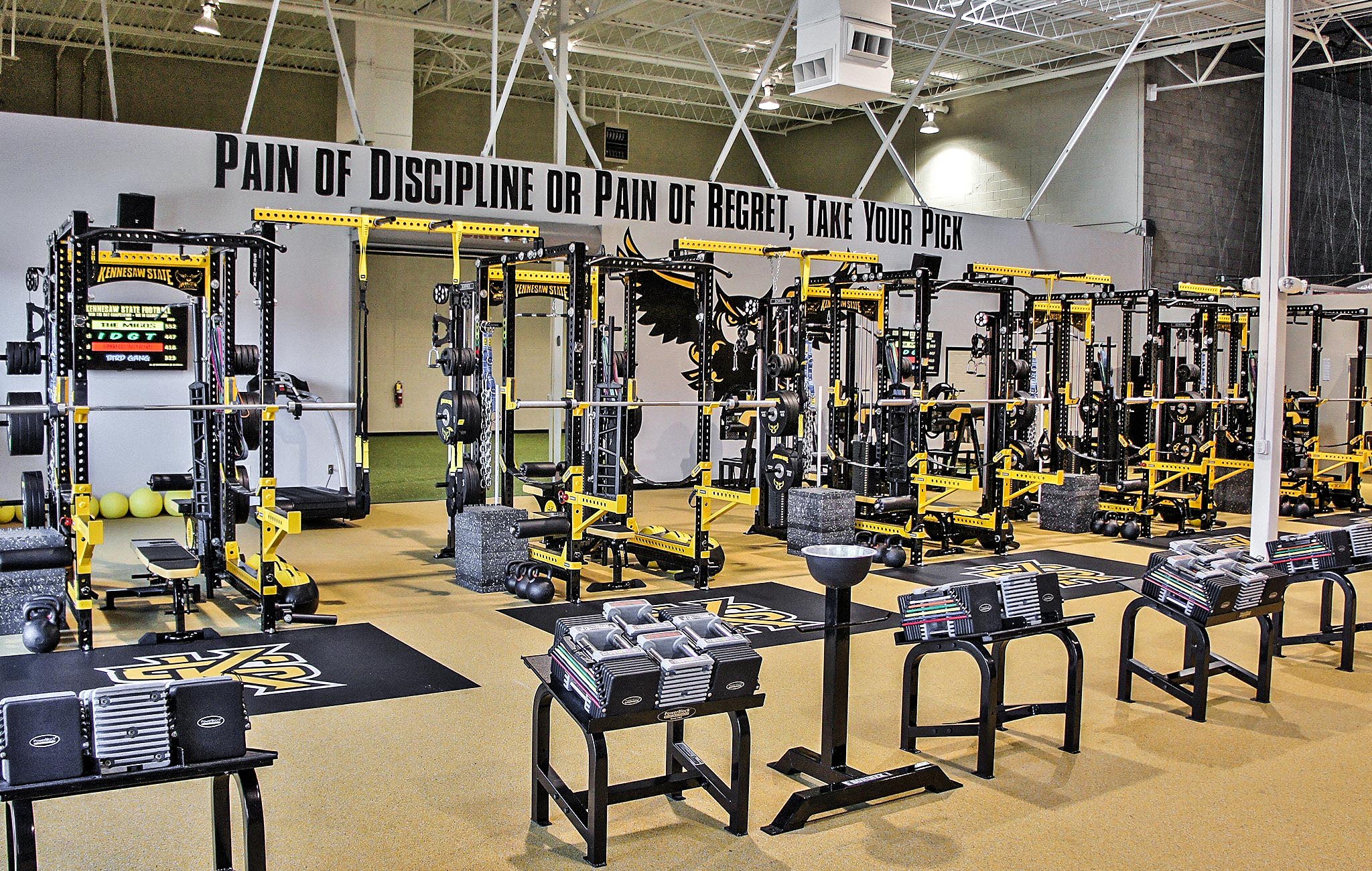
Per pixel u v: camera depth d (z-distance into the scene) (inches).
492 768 160.1
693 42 625.9
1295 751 172.2
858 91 377.4
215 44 630.5
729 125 863.7
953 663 220.7
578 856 132.0
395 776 156.6
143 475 394.6
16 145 365.1
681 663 128.9
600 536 305.3
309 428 418.3
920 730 168.7
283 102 711.1
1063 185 654.5
